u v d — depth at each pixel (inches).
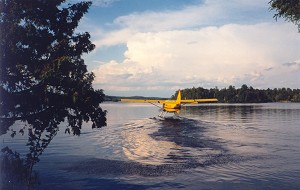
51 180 509.0
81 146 813.2
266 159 616.7
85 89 450.6
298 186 453.4
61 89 463.8
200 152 691.4
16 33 447.2
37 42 471.2
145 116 2048.5
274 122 1470.2
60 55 474.3
